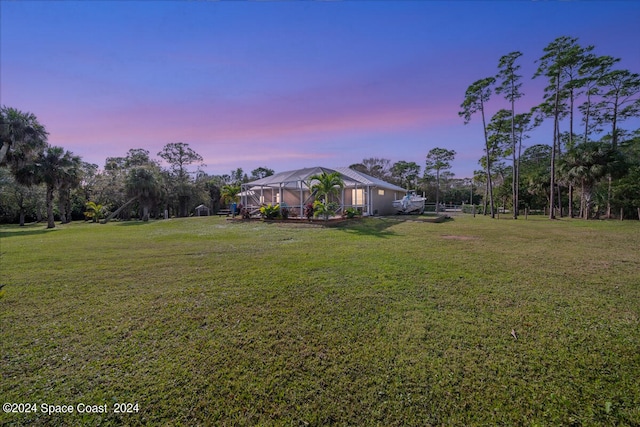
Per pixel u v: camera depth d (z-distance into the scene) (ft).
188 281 14.94
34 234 41.39
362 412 5.81
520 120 75.92
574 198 76.59
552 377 6.79
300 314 10.58
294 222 45.75
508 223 48.91
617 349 7.98
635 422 5.43
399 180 148.46
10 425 5.51
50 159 63.77
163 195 93.81
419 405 5.96
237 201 87.30
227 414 5.82
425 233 33.73
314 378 6.87
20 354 8.01
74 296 12.79
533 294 12.51
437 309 10.91
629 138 69.05
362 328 9.39
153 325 9.81
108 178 93.81
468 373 6.97
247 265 18.30
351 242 27.20
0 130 51.31
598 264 17.98
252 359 7.70
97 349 8.27
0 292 5.24
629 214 61.82
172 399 6.22
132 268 17.89
